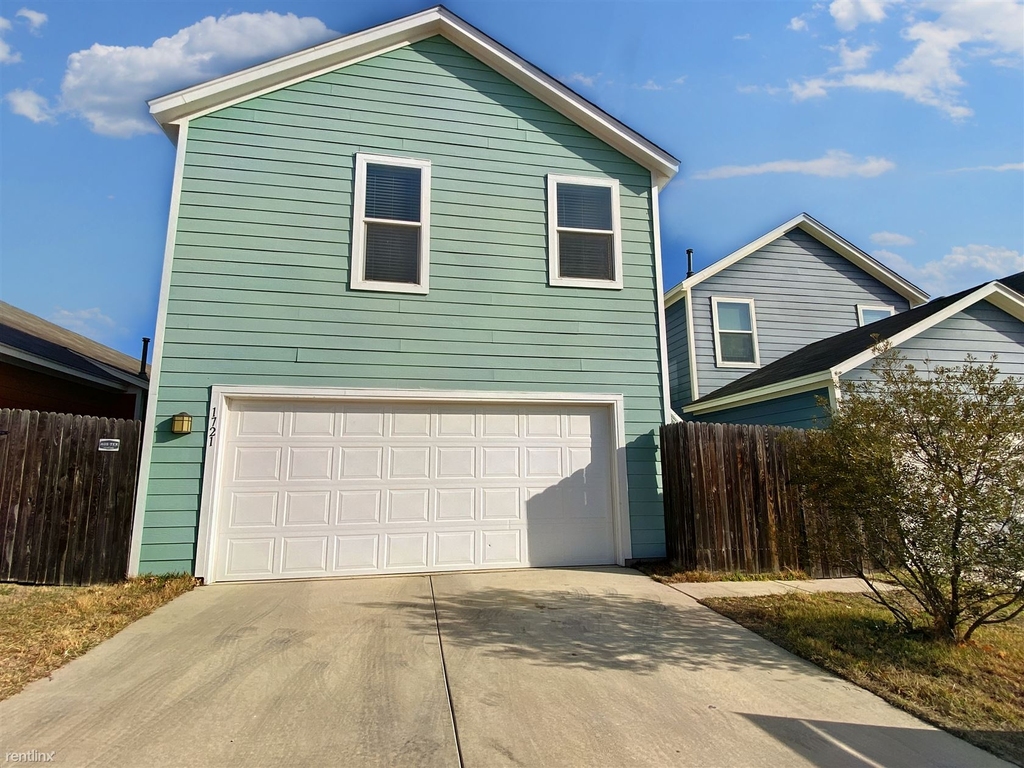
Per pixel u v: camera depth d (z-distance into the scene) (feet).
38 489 18.74
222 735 9.16
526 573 21.84
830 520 16.65
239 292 21.62
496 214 24.81
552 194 25.54
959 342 28.22
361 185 23.47
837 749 9.06
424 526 22.07
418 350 22.94
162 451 20.07
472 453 23.00
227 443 20.88
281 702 10.39
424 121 24.73
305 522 21.02
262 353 21.45
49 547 18.52
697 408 40.01
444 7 24.84
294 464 21.27
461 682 11.43
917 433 13.70
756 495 22.79
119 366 40.24
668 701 10.77
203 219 21.74
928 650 13.26
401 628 14.85
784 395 30.99
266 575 20.40
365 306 22.70
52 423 19.15
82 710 9.93
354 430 22.00
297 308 22.04
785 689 11.44
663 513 23.99
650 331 25.52
